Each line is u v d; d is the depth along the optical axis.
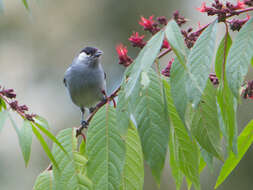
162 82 3.66
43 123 4.33
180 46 3.14
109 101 4.48
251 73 12.73
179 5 15.81
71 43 16.75
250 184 12.69
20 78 16.73
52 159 4.35
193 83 3.08
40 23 17.02
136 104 3.28
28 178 14.83
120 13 16.53
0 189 14.62
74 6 16.91
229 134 3.47
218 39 12.84
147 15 16.16
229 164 4.77
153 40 3.26
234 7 4.18
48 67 16.80
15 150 15.52
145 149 3.17
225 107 3.59
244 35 3.51
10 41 17.08
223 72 3.73
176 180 4.47
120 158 3.98
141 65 3.12
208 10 4.15
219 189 12.81
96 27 16.66
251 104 12.86
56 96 16.48
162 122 3.25
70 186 4.39
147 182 14.01
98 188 3.93
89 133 4.12
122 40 16.20
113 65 16.17
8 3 17.08
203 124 3.64
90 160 4.02
